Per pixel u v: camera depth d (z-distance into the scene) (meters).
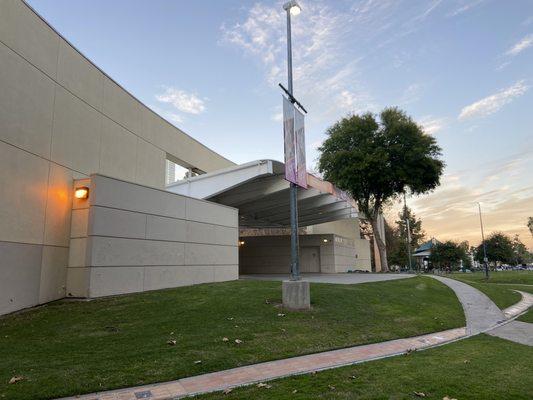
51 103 13.02
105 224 13.03
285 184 22.55
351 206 32.53
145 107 19.81
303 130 13.55
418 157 35.19
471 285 23.02
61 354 7.39
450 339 10.24
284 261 36.81
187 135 25.33
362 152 36.00
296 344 8.61
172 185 22.12
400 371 6.73
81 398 5.55
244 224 38.03
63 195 13.28
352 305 12.73
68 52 14.03
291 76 13.18
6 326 9.59
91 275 12.42
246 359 7.50
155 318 10.26
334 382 6.09
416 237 89.06
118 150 17.06
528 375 6.57
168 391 5.83
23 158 11.71
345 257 40.41
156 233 15.03
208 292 13.79
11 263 11.09
